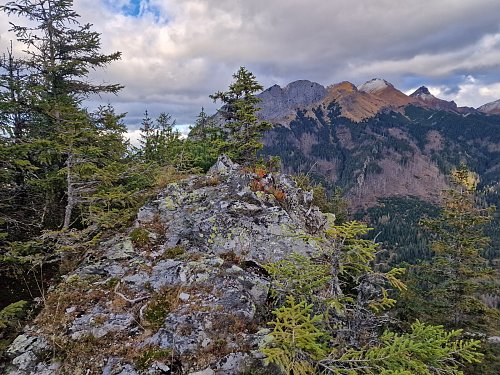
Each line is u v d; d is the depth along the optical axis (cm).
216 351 690
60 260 1055
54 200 1271
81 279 902
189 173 1762
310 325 515
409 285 1595
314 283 637
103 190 1125
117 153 1352
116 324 762
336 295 618
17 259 948
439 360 514
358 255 620
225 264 913
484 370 1273
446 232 1664
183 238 1062
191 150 2069
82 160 1066
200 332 721
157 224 1138
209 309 766
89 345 718
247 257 982
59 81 1462
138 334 737
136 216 1224
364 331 597
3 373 682
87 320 773
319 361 501
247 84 2045
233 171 1411
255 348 691
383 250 628
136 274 901
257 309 796
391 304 601
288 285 684
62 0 1401
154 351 693
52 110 1195
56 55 1474
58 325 770
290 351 500
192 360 678
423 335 546
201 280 851
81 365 686
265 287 848
